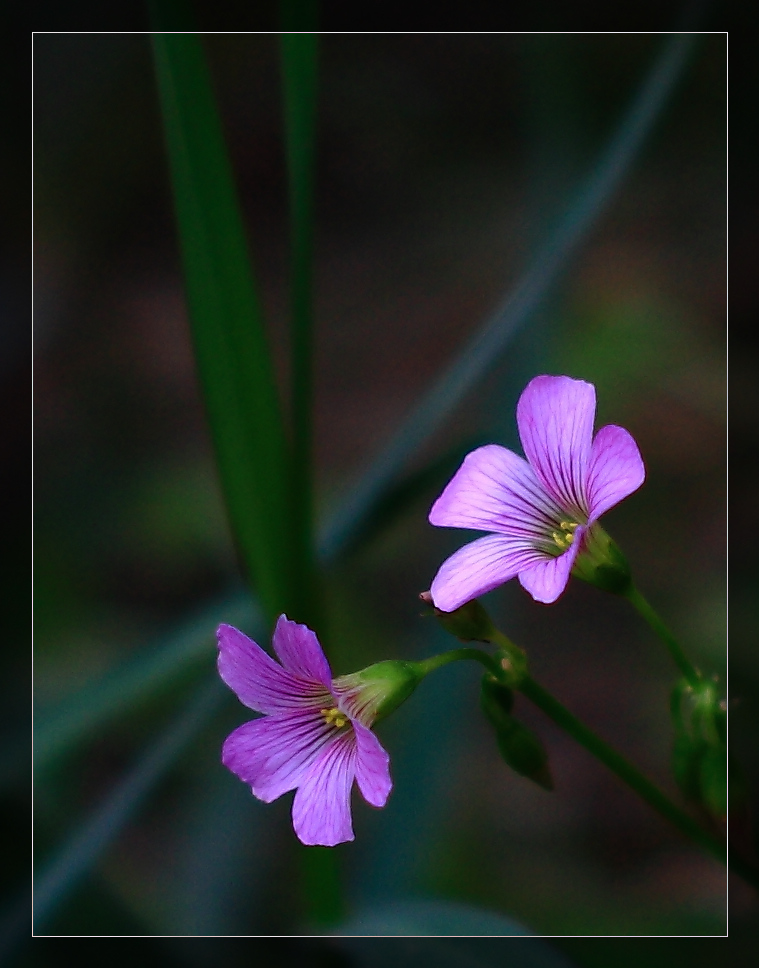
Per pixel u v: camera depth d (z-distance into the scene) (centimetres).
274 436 27
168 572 32
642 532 32
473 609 26
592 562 26
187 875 28
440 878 28
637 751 31
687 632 31
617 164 27
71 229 42
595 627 32
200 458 35
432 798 28
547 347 28
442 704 28
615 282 36
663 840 30
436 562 32
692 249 37
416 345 40
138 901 28
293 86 26
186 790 29
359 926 26
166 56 26
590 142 31
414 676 26
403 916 26
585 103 31
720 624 31
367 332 41
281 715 26
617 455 26
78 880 27
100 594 32
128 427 36
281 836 28
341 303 42
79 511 33
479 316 40
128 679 27
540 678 31
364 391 39
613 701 31
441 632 28
